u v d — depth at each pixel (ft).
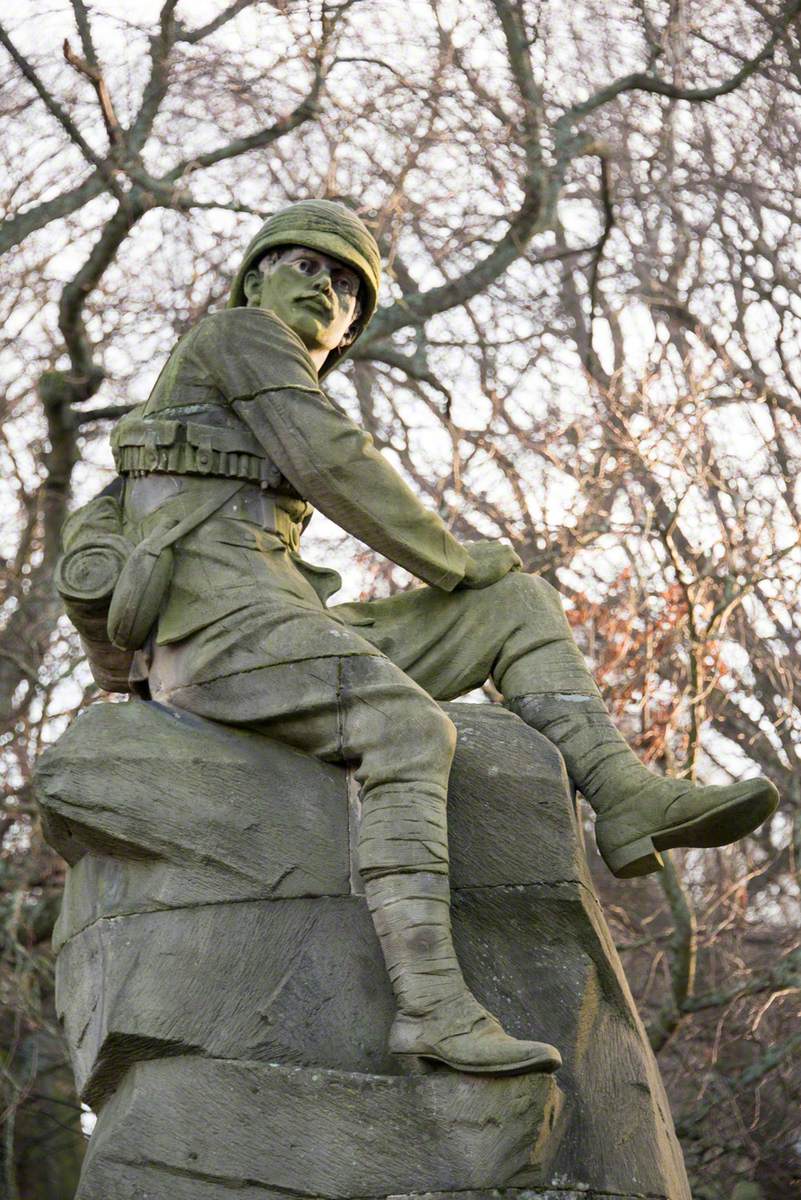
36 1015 35.37
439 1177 14.75
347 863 16.24
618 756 17.48
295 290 18.75
